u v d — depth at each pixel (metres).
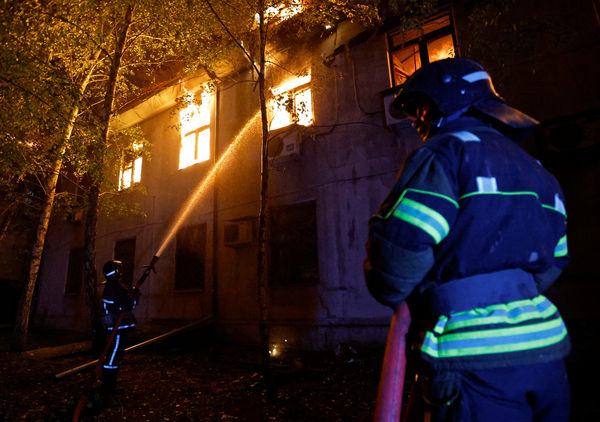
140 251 10.56
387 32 7.32
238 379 5.20
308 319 7.14
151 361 6.62
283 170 8.05
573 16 5.41
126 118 11.73
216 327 8.42
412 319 0.91
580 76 5.26
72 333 10.98
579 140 4.85
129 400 4.32
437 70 1.06
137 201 11.01
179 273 9.59
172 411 3.97
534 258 0.86
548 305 0.89
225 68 9.34
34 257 8.42
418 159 0.89
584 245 4.83
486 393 0.78
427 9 4.88
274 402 4.14
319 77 7.85
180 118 10.61
